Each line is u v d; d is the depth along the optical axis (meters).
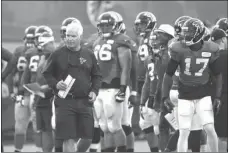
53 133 35.56
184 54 27.14
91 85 27.05
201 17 58.28
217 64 27.58
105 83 31.00
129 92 33.53
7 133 45.81
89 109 26.73
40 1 53.94
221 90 30.75
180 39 27.77
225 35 31.83
